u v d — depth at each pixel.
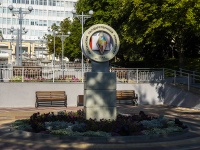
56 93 21.02
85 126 11.27
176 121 12.62
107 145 9.84
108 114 12.65
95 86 12.61
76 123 11.80
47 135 10.70
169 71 26.12
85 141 10.31
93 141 10.32
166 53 35.78
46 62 37.88
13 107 20.48
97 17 35.25
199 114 17.88
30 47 84.94
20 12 31.11
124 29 24.97
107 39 12.82
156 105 22.56
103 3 35.03
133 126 11.28
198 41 31.11
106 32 12.86
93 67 12.89
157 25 21.33
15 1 92.94
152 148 9.86
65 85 21.53
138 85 23.06
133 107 21.22
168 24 21.05
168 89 22.98
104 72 12.70
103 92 12.64
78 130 11.06
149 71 23.77
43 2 96.62
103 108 12.62
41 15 96.44
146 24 23.08
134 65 36.38
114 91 12.72
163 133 11.20
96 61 12.77
